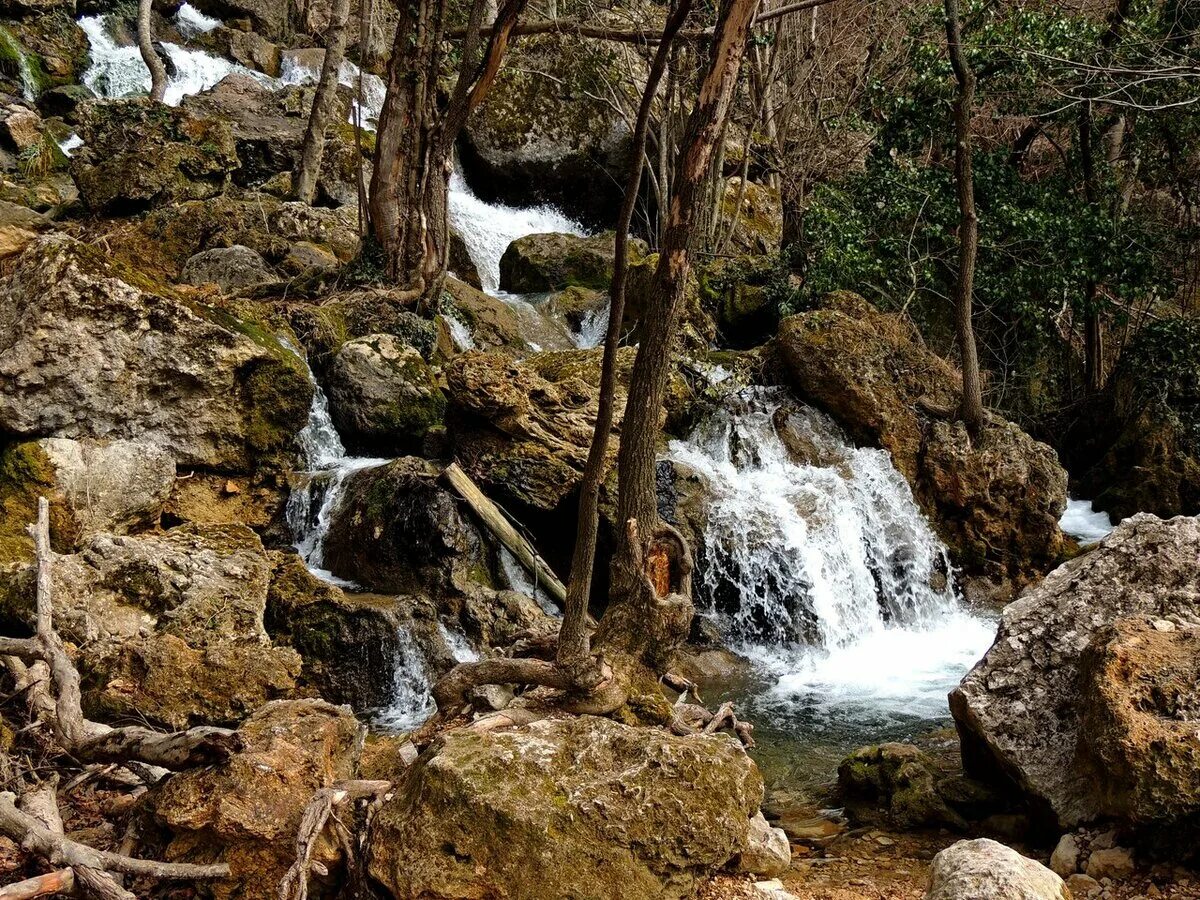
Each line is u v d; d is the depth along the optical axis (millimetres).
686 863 4664
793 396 12789
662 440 11469
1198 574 6023
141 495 8688
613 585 6176
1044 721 5863
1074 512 14602
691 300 14211
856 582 11023
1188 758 4875
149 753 5055
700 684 9219
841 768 6867
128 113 17016
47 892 4277
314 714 5340
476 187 19875
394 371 10586
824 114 20500
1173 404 14812
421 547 9008
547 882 4430
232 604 7695
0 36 18312
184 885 4777
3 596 7043
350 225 15445
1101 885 5055
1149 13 15266
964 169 12867
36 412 8688
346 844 4770
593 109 19031
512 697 6004
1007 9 16156
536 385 10266
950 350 15602
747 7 5586
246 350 9516
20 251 12969
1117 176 17938
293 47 22922
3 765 5270
